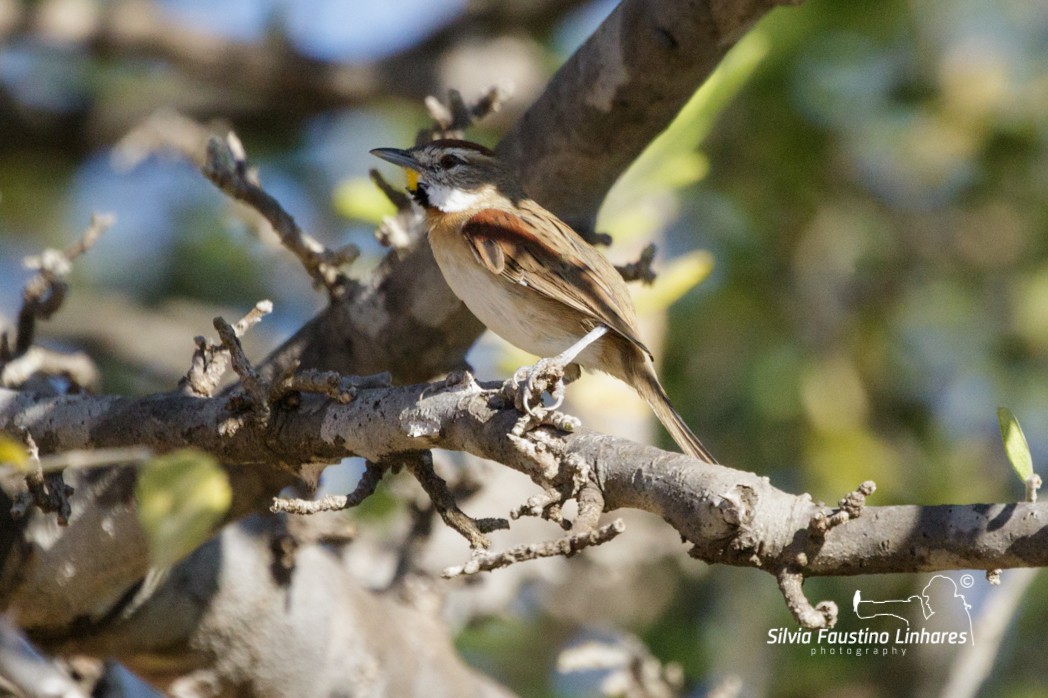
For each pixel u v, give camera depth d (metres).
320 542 8.66
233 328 6.61
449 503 6.10
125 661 8.49
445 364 8.88
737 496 4.96
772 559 4.98
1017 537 4.67
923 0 13.80
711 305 13.57
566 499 5.44
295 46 16.25
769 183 13.45
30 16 15.70
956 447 13.78
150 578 8.16
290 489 9.83
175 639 8.37
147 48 16.05
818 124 13.33
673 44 7.37
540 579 11.79
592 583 13.26
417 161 9.60
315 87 16.33
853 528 4.90
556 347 9.04
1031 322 14.03
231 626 8.47
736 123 13.30
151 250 16.17
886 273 14.23
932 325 14.38
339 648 8.85
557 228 8.85
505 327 8.85
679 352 13.57
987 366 14.13
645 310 9.40
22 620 8.01
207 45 16.22
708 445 13.39
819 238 13.66
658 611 13.28
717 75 9.71
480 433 5.81
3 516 7.65
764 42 10.20
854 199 14.05
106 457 4.86
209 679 8.56
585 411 10.77
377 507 11.94
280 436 6.61
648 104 7.72
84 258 15.97
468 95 15.97
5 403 7.48
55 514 7.43
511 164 8.39
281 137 16.84
